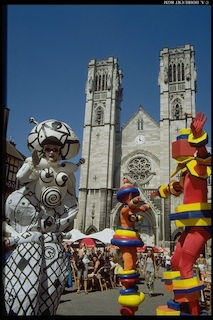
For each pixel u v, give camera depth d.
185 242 6.93
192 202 7.10
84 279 15.91
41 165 6.95
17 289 5.93
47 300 6.33
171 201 44.66
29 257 6.18
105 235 24.91
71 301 13.27
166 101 51.16
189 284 6.54
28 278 6.01
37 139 7.27
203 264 16.73
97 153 51.41
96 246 28.72
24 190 6.93
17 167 26.50
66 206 7.23
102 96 55.44
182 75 52.91
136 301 7.25
